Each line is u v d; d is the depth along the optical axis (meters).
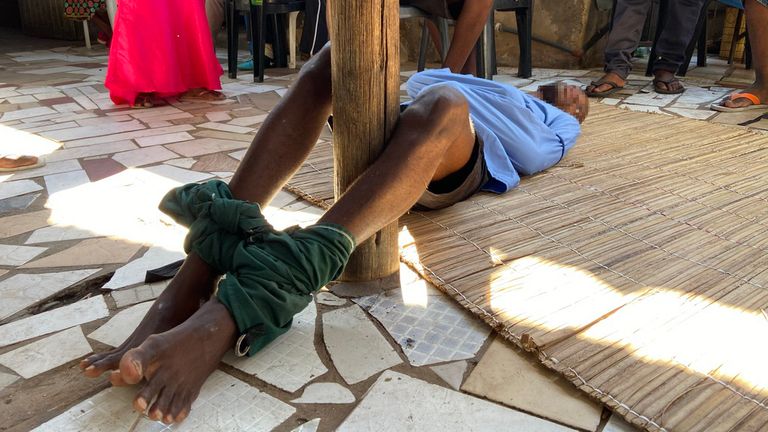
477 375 1.23
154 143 2.93
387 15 1.34
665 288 1.51
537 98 2.65
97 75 5.02
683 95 4.16
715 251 1.72
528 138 2.21
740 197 2.15
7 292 1.52
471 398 1.16
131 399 1.14
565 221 1.92
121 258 1.71
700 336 1.31
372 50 1.34
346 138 1.43
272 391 1.17
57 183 2.34
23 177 2.40
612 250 1.72
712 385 1.16
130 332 1.35
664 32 4.15
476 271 1.59
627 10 4.04
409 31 6.12
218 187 1.30
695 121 3.31
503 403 1.15
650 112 3.55
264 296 1.18
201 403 1.13
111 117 3.49
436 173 1.74
